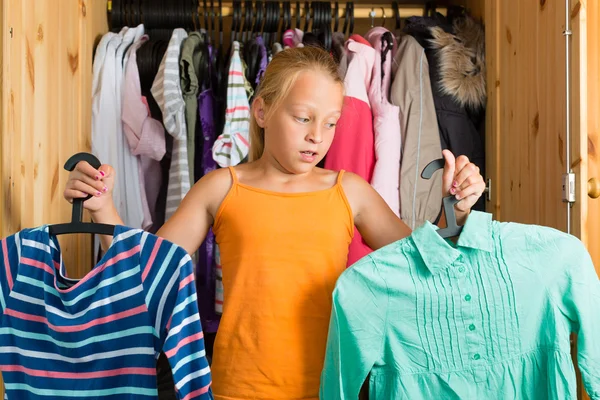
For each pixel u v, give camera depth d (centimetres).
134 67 209
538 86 172
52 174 167
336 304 115
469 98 209
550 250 119
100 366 112
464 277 117
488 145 208
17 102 140
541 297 119
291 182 126
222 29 232
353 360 116
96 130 205
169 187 205
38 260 112
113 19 227
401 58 213
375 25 261
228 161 199
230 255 122
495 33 203
